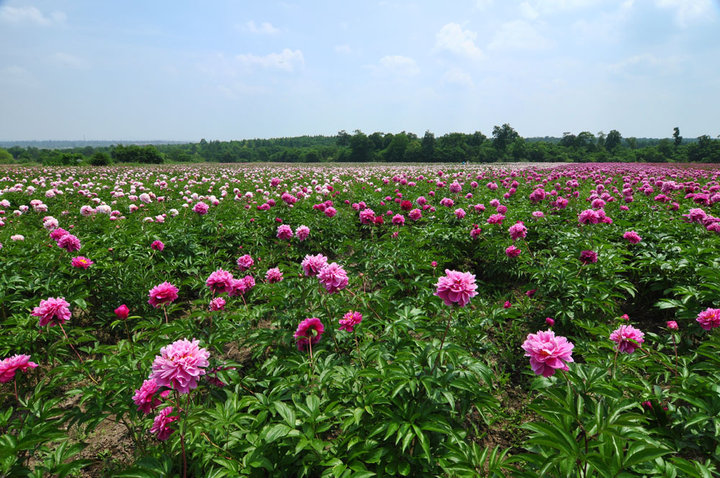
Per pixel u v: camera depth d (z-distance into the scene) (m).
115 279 5.71
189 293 6.79
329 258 8.81
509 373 4.27
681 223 7.21
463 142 107.44
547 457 2.26
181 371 2.38
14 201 13.02
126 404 3.08
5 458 2.33
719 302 4.24
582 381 3.05
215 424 2.61
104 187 17.22
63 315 3.58
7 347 4.28
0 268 5.43
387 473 2.60
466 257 7.85
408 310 3.93
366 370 2.93
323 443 2.42
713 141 83.69
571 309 4.86
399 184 15.82
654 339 4.28
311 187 16.83
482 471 2.46
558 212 9.68
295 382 3.23
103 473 3.24
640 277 5.90
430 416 2.58
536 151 102.62
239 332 4.24
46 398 4.13
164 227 8.35
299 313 4.29
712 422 2.79
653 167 37.25
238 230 8.45
